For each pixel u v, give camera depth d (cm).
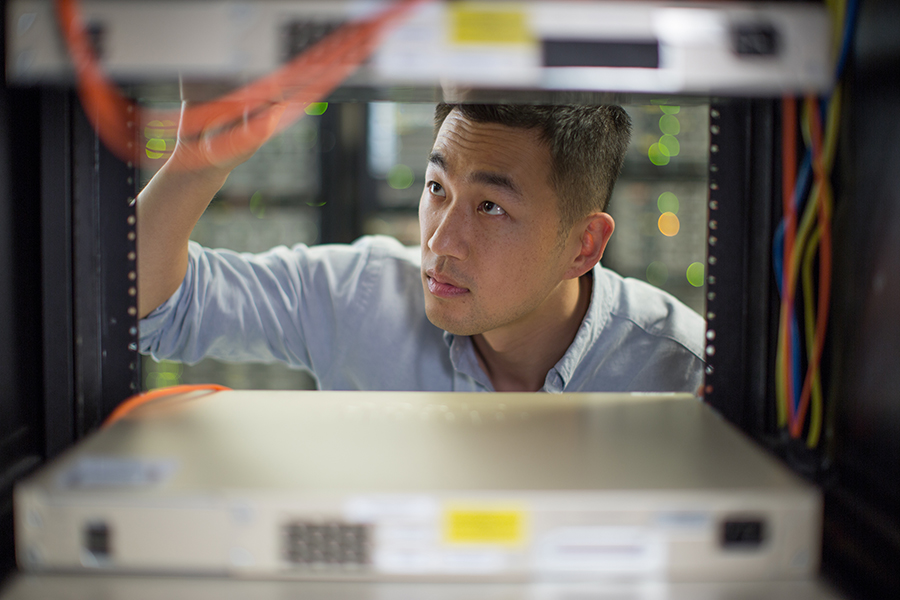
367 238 130
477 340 112
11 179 57
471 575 42
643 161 246
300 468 45
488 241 90
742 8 45
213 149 69
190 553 42
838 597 42
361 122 245
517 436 52
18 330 58
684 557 43
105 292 63
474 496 42
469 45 44
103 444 49
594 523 42
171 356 109
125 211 63
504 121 86
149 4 43
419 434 52
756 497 42
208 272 107
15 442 57
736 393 66
